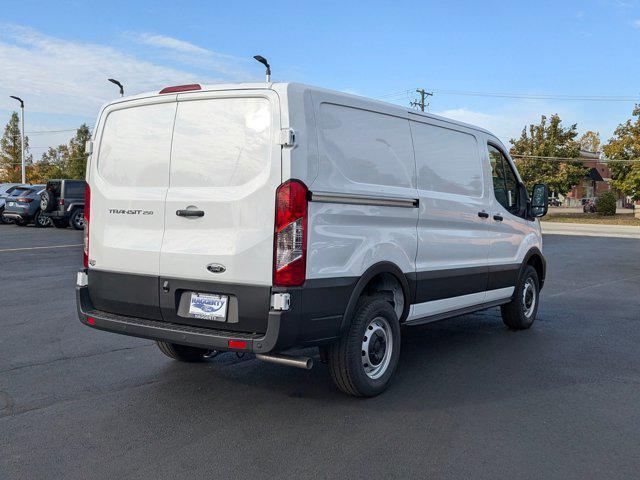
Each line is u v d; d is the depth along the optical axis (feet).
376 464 11.61
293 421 13.80
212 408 14.64
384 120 16.12
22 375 17.15
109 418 13.93
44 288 31.81
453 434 13.12
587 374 17.81
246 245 13.30
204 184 14.08
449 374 17.67
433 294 18.16
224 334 13.50
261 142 13.41
